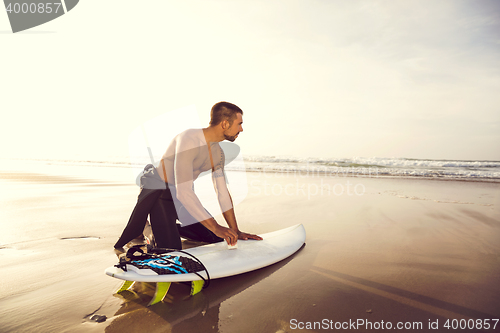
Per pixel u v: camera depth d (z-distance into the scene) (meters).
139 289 1.67
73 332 1.22
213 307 1.47
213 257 1.86
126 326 1.28
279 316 1.37
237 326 1.29
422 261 2.10
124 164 12.52
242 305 1.49
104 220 3.30
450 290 1.63
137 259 1.63
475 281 1.75
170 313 1.40
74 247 2.40
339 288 1.68
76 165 11.95
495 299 1.52
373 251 2.34
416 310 1.42
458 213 3.68
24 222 3.20
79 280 1.78
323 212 3.83
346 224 3.22
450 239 2.63
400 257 2.19
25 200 4.53
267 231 2.97
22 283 1.72
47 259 2.13
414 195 5.11
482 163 11.52
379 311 1.41
